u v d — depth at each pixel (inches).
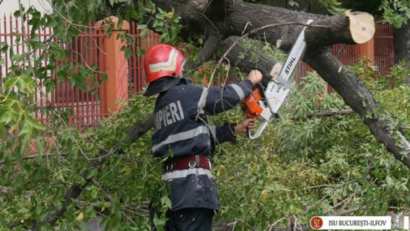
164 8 209.0
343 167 244.7
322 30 173.6
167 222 182.5
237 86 169.9
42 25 172.9
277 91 174.1
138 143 205.8
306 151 258.8
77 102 358.9
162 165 182.2
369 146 240.1
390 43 550.6
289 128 252.2
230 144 229.8
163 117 174.6
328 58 195.9
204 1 199.2
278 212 206.8
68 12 172.1
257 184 215.5
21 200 188.5
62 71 181.8
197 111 168.9
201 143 170.7
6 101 130.3
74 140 179.2
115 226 182.5
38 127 131.8
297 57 176.6
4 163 173.5
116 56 379.6
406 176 227.6
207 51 202.1
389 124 200.8
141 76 396.5
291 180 235.1
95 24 214.8
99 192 194.1
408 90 270.5
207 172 173.6
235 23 195.8
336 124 269.0
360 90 201.0
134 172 196.7
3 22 358.0
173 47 179.0
